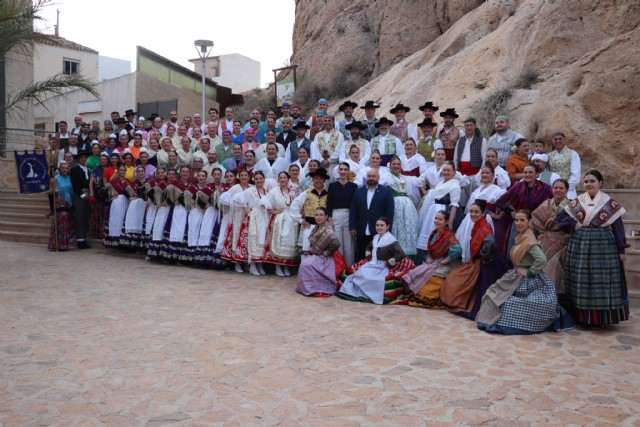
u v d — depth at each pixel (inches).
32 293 295.3
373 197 315.9
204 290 306.2
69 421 147.3
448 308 268.8
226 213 366.3
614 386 175.2
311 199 335.0
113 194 431.5
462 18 655.8
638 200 342.6
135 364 189.5
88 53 1101.7
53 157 514.6
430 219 310.2
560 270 254.8
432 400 162.1
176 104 839.1
